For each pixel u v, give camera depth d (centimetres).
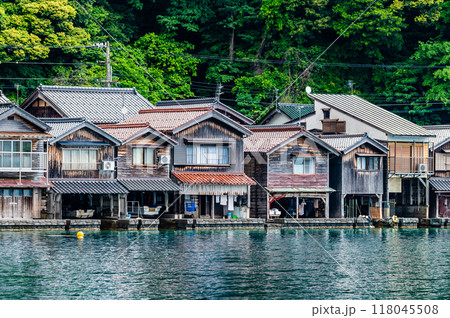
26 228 5003
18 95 7025
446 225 6297
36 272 3706
